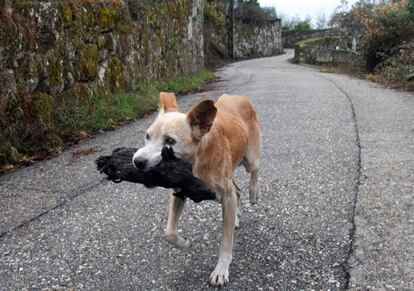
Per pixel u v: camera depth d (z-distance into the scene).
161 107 3.63
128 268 3.72
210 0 32.81
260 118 9.39
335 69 23.66
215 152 3.51
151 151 3.23
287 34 62.78
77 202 5.12
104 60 10.13
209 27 33.03
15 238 4.29
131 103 10.12
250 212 4.76
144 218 4.66
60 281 3.56
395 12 19.06
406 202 4.82
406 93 12.92
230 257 3.57
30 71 7.38
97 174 6.02
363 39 20.55
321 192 5.20
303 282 3.44
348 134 7.82
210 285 3.44
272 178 5.73
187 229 4.38
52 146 7.17
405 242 3.97
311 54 32.81
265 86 15.23
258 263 3.74
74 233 4.37
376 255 3.77
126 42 11.30
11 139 6.76
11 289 3.46
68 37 8.65
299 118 9.30
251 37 44.72
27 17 7.51
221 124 3.85
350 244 3.98
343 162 6.26
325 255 3.82
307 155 6.66
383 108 10.26
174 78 15.00
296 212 4.70
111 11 10.57
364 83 16.02
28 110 7.23
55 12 8.29
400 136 7.60
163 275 3.61
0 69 6.77
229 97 4.73
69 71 8.57
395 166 6.00
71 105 8.30
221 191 3.58
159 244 4.11
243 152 4.31
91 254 3.96
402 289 3.30
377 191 5.16
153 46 13.62
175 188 3.38
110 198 5.23
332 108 10.35
